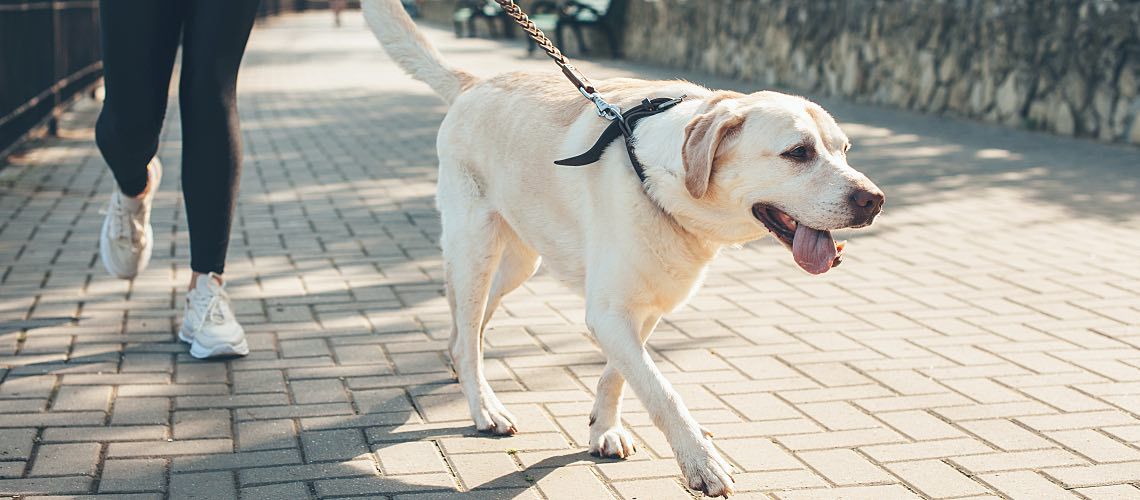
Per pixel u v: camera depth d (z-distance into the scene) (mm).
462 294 3521
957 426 3504
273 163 8719
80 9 12336
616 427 3277
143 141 4027
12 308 4543
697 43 17969
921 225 6730
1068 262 5820
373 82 16125
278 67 18750
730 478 2756
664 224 2938
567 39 22156
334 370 3936
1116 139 10094
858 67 13688
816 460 3211
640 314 3045
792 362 4148
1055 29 10750
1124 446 3344
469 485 3006
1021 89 11164
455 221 3553
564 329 4527
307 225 6438
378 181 7957
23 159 8555
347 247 5898
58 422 3350
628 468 3148
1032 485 3045
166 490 2920
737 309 4906
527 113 3375
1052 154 9453
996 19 11461
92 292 4832
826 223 2715
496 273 3799
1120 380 3975
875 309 4918
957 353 4281
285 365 3971
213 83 3990
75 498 2846
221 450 3195
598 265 3035
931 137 10469
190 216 4082
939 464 3189
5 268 5184
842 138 2859
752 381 3930
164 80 4023
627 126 3051
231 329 4020
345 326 4473
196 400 3588
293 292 4977
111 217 4484
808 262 2771
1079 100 10477
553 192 3234
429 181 7984
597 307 3012
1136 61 9867
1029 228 6652
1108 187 7961
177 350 4090
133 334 4262
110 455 3129
